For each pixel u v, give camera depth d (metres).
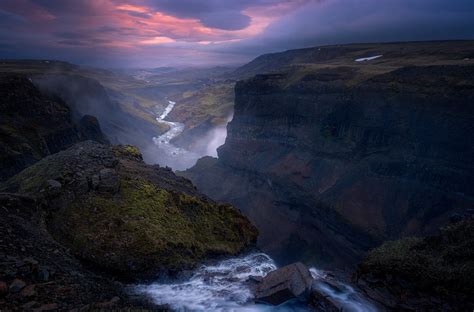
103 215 15.73
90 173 18.52
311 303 13.02
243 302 12.90
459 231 16.97
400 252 16.47
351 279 15.62
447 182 60.12
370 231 61.34
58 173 17.62
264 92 108.94
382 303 13.73
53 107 68.25
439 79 66.88
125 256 13.84
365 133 77.50
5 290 9.01
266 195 88.88
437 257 15.82
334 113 86.38
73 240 14.02
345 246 65.31
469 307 13.14
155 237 15.24
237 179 102.44
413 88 69.94
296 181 82.25
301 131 94.50
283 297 12.66
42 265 11.00
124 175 19.66
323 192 74.38
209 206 21.78
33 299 9.27
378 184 68.81
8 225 12.34
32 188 16.58
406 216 61.38
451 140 61.06
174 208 18.78
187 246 16.25
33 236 12.73
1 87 57.03
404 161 67.56
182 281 14.11
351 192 69.62
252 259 18.66
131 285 12.96
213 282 14.27
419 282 14.55
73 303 9.74
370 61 129.38
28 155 44.75
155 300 12.13
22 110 58.75
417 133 66.56
